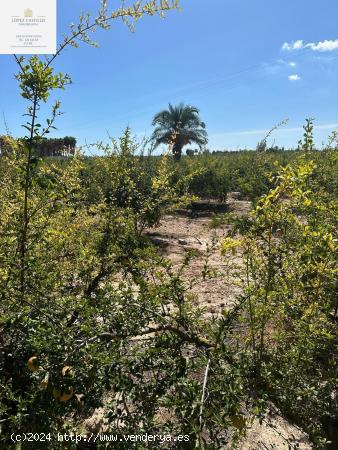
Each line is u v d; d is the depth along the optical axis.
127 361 1.65
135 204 3.24
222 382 1.60
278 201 1.88
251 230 1.91
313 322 2.04
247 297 1.97
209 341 1.94
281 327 2.30
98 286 2.87
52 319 1.74
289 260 2.08
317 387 2.01
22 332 2.02
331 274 1.99
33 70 2.02
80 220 2.94
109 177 3.22
